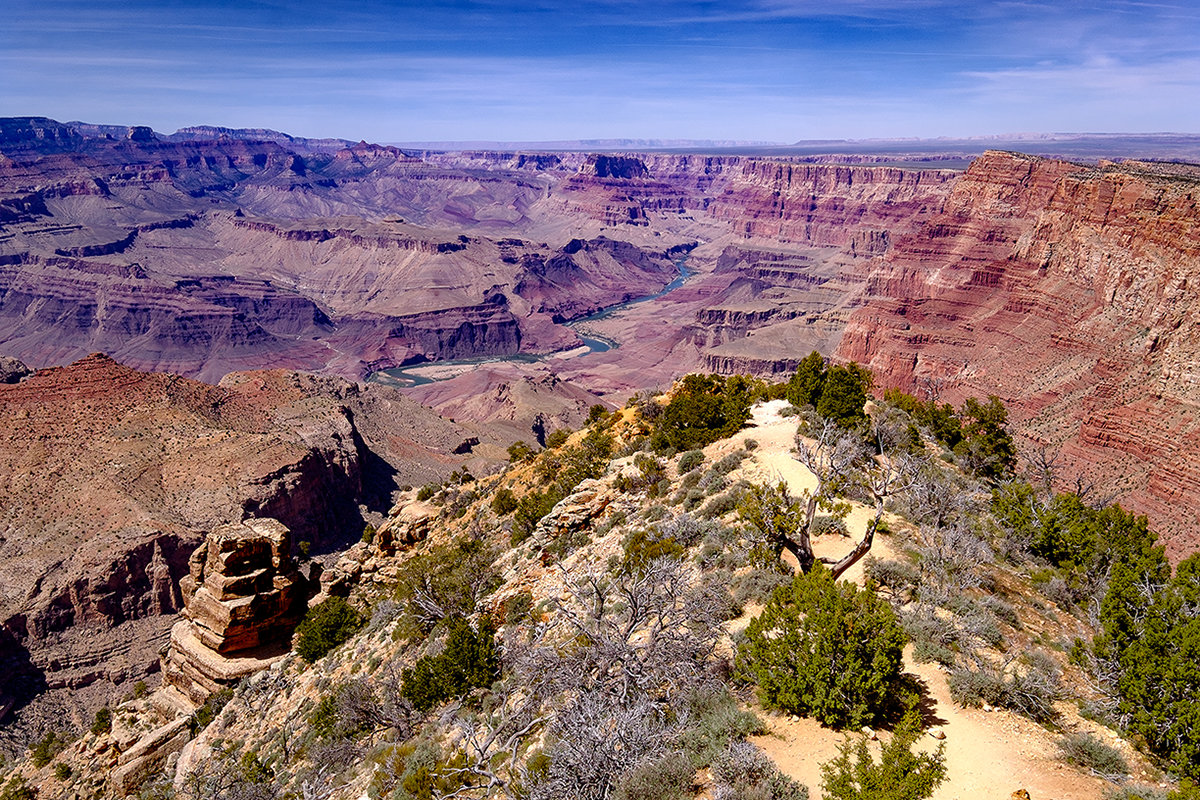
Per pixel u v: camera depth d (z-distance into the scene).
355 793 24.53
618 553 31.94
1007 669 19.91
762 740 17.22
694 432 44.91
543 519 40.91
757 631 19.05
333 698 33.94
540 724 20.58
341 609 48.94
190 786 36.91
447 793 18.78
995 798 15.27
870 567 24.84
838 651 17.62
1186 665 17.20
